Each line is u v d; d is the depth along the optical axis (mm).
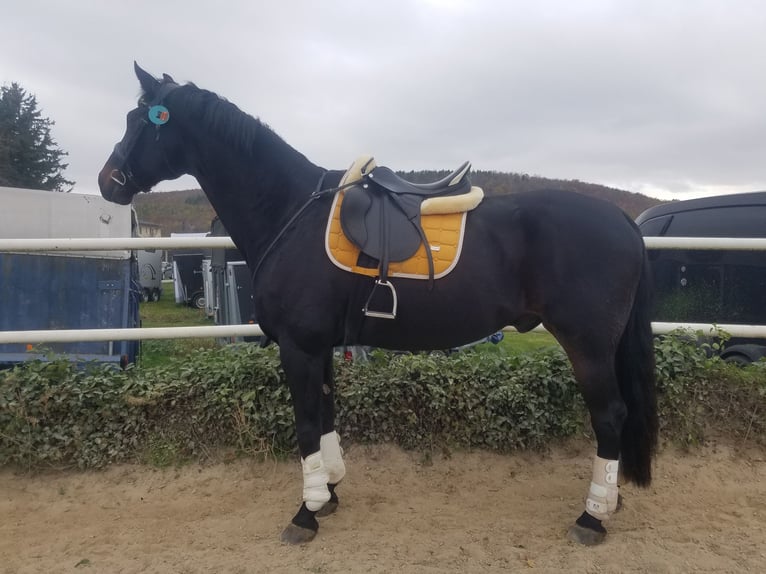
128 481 3203
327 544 2564
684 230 4512
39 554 2543
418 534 2658
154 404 3320
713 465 3301
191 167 2820
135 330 3457
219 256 9523
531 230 2498
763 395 3359
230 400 3279
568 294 2445
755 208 4082
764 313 3918
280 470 3277
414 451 3406
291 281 2504
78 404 3256
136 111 2805
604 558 2414
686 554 2438
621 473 2906
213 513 2926
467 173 2637
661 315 4684
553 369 3482
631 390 2635
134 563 2439
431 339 2561
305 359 2529
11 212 7539
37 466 3236
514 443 3383
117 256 6406
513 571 2336
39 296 6090
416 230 2473
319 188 2656
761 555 2430
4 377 3305
